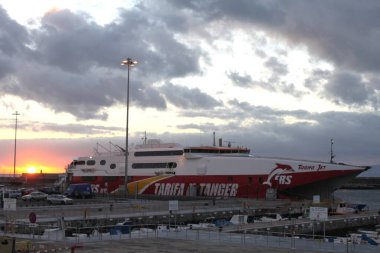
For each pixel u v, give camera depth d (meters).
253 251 36.84
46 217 59.44
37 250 35.50
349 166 106.19
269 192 106.81
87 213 65.12
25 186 184.88
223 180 115.06
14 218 56.12
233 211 79.56
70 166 149.88
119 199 103.81
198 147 123.12
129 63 106.88
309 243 42.16
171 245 40.09
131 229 56.84
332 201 102.44
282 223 66.06
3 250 28.38
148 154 130.25
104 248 37.88
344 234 72.06
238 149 126.38
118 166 136.50
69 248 37.03
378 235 60.69
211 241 43.06
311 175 106.38
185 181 120.56
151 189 126.44
